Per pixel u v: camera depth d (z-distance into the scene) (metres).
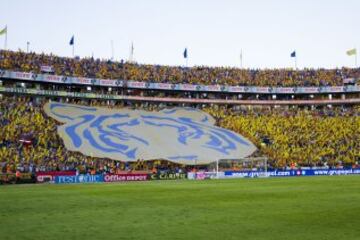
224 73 115.00
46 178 64.19
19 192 44.34
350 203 30.30
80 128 86.44
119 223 22.03
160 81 106.75
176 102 108.06
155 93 108.38
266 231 19.38
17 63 93.44
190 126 97.25
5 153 70.62
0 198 37.12
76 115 91.19
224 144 91.50
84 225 21.44
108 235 18.69
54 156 74.50
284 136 96.50
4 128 78.19
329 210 26.44
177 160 83.00
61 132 83.06
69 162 74.00
